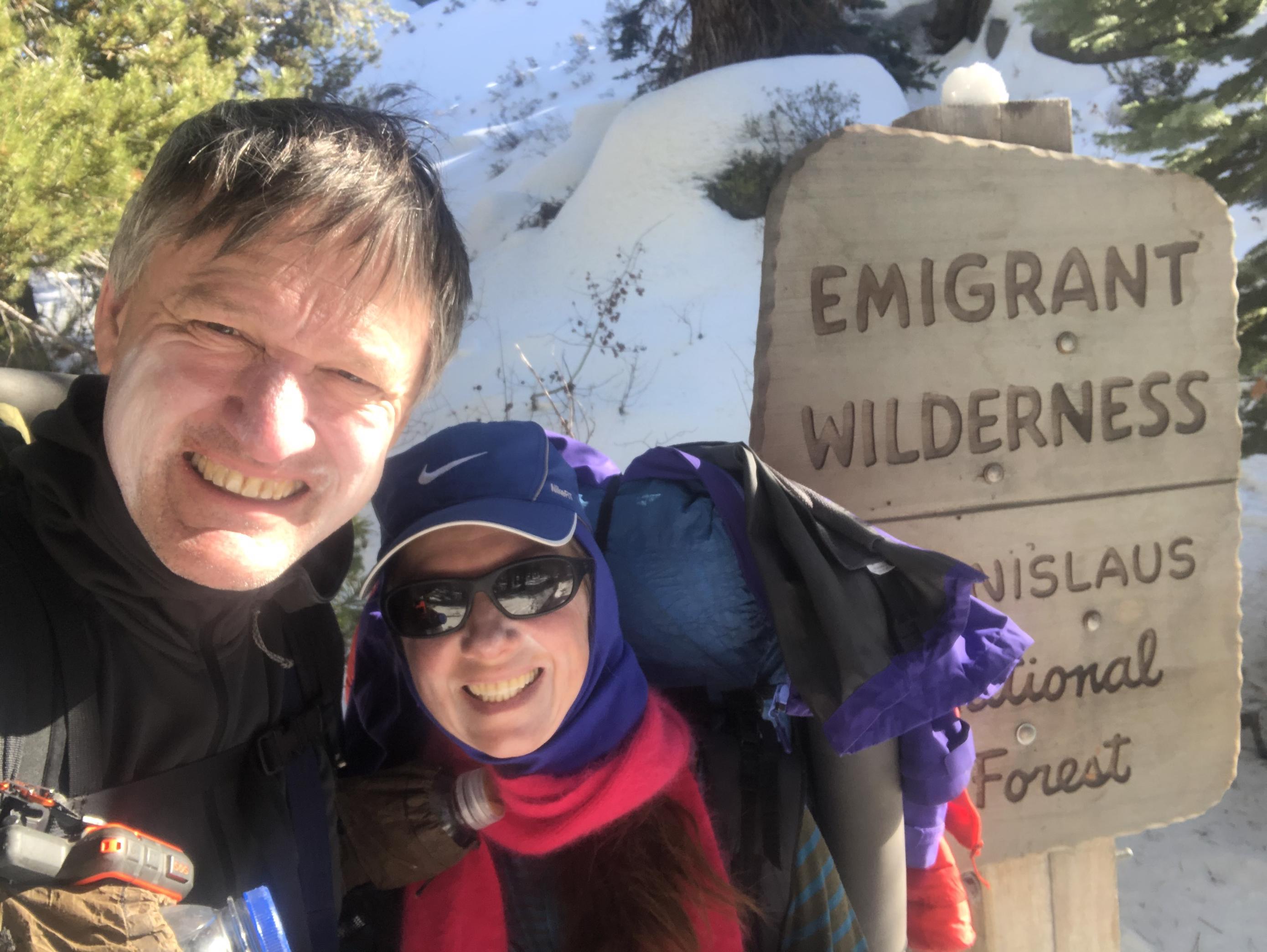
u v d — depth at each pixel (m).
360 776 0.70
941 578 0.70
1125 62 6.89
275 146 0.50
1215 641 1.10
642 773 0.66
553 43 15.99
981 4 8.12
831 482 0.98
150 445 0.48
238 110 0.51
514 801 0.67
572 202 6.07
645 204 5.64
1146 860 1.85
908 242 0.97
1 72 2.13
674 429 3.88
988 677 0.73
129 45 2.75
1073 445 1.04
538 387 4.28
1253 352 1.94
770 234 0.96
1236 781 2.02
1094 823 1.10
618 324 4.91
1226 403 1.07
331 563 0.65
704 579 0.74
